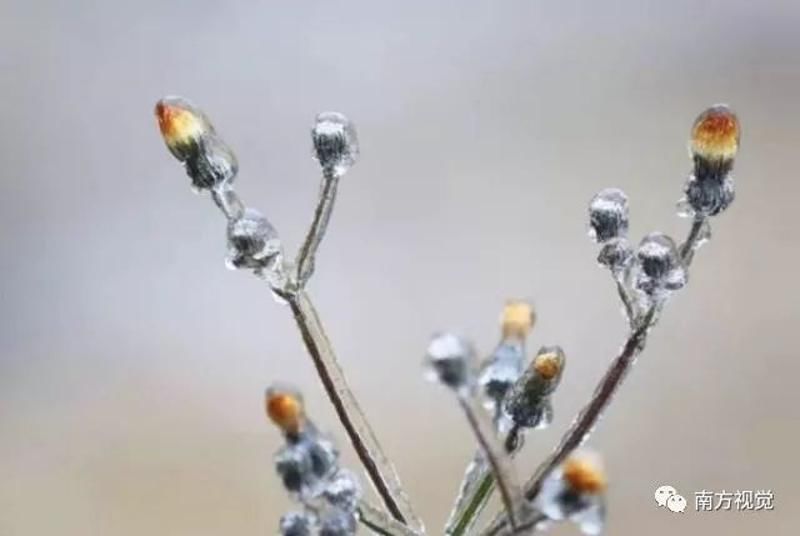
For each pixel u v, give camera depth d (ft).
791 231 2.35
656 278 0.87
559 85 2.93
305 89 2.97
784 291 2.18
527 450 1.61
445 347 0.79
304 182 2.65
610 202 0.88
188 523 1.79
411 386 2.01
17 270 2.42
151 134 2.82
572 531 1.09
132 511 1.82
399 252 2.39
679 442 1.81
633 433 1.83
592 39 3.09
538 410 0.86
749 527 1.61
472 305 2.24
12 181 2.66
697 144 0.88
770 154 2.59
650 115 2.79
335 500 0.83
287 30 3.18
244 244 0.88
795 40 2.97
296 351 2.14
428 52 3.10
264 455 1.92
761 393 1.92
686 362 2.00
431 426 1.90
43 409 2.06
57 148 2.79
